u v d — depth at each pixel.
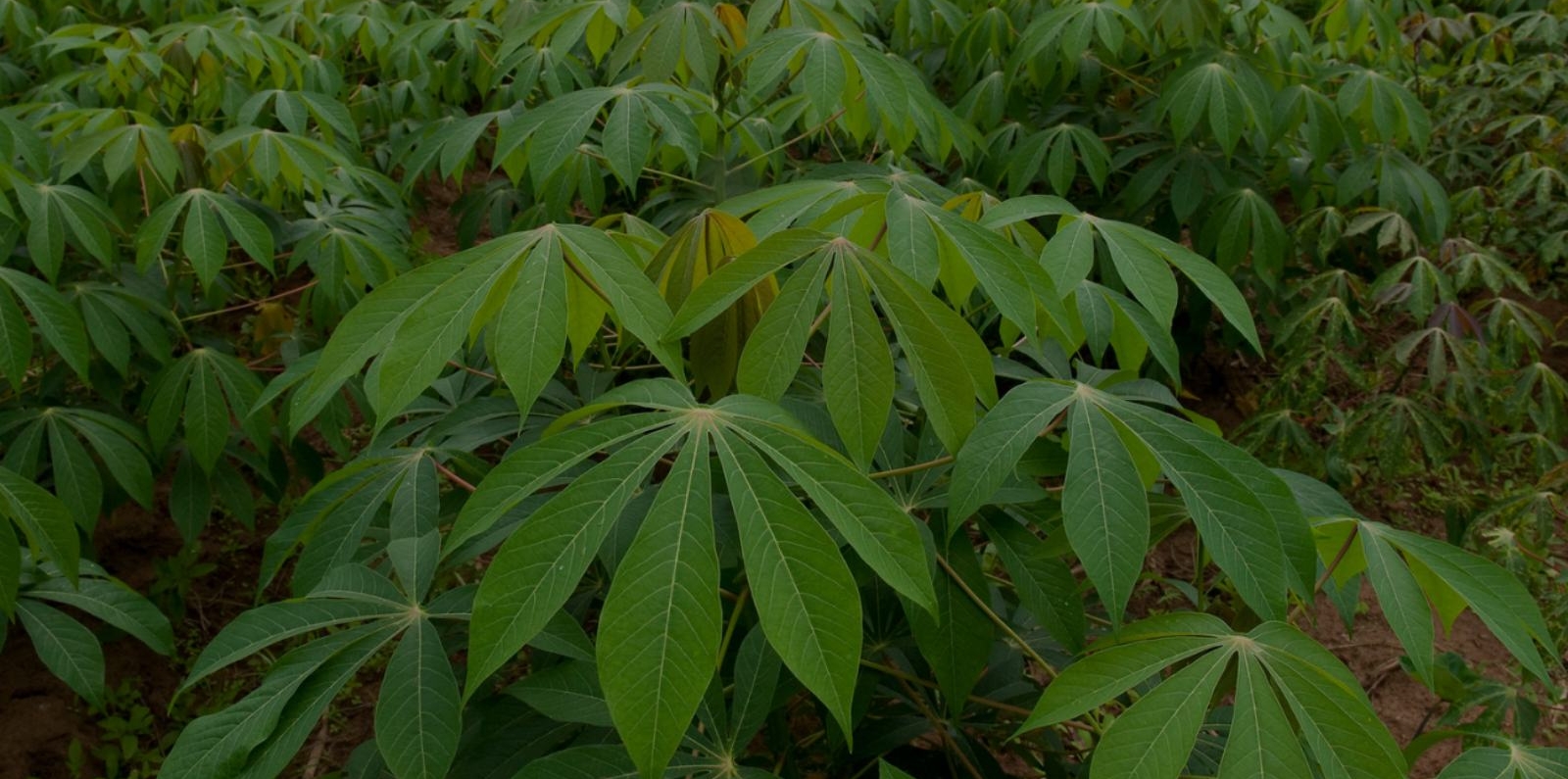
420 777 1.02
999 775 1.57
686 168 2.68
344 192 2.45
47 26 3.37
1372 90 2.72
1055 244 1.21
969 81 2.98
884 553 0.86
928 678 1.66
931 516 1.35
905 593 0.84
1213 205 2.75
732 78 1.79
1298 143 3.16
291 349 2.45
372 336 0.99
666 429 0.93
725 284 1.02
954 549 1.32
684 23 1.49
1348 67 2.89
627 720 0.78
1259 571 0.95
